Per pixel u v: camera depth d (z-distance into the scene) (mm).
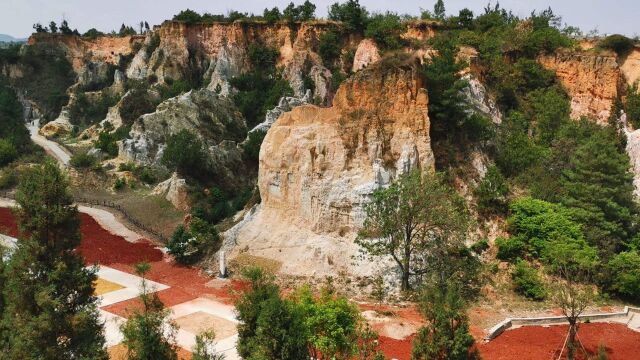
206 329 30859
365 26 87875
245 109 79750
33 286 19953
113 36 130500
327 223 38875
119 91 102125
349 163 39156
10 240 44062
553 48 62781
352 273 36688
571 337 27375
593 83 59219
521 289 35156
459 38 64438
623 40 61688
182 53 97938
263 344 19078
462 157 42562
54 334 19547
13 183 63781
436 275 33719
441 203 33750
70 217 20797
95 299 21750
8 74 118438
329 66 86312
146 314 20844
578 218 38250
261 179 42844
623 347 29312
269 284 22188
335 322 22359
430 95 41438
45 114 108875
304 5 95438
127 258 43594
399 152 38875
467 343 20875
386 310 32781
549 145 50094
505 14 76500
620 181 39281
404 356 27453
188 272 40906
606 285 35781
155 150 70938
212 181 64562
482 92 53656
